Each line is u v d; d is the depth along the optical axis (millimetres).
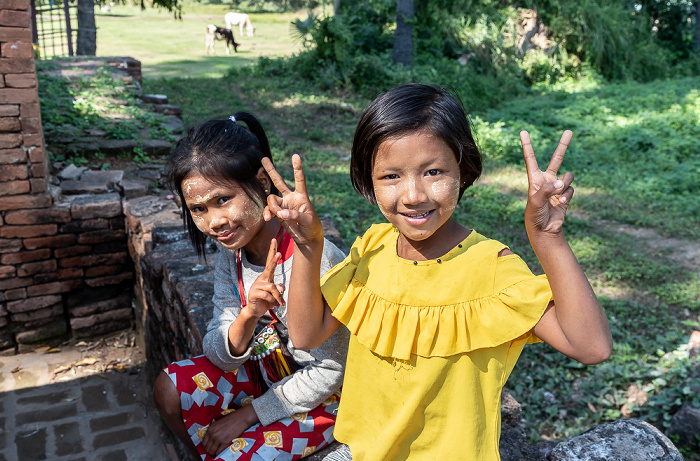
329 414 2062
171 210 5027
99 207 5352
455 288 1328
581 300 1152
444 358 1337
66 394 4660
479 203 7852
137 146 7230
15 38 4715
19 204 5105
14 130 4938
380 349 1390
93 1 13664
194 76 16078
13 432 4184
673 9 23812
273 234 1951
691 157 10227
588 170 9633
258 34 29359
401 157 1223
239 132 1860
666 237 7164
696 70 22219
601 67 19609
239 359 1964
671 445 1978
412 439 1404
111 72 10047
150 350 4785
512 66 17734
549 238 1162
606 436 2029
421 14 17828
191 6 37500
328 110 12602
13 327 5359
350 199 7523
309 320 1443
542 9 19125
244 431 2020
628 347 4707
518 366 4629
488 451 1343
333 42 14617
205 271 3449
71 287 5473
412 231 1282
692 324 5121
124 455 3973
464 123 1262
